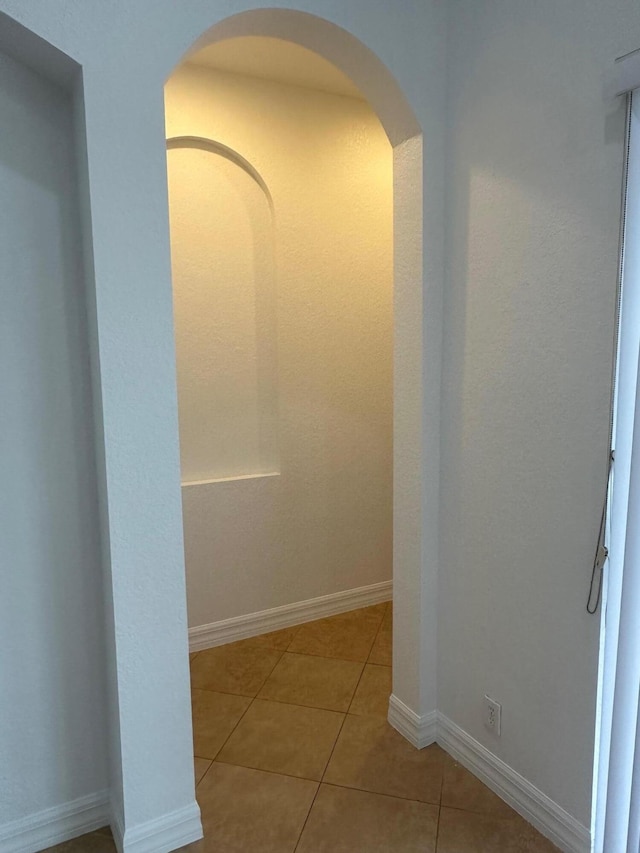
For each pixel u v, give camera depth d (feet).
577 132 5.17
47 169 5.47
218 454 9.97
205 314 9.62
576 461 5.42
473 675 6.81
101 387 5.22
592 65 5.01
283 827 6.18
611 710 5.27
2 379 5.45
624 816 5.21
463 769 6.99
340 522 11.06
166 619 5.73
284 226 9.89
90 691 6.14
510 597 6.23
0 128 5.26
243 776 6.93
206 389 9.76
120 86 5.06
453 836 6.04
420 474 6.97
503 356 6.09
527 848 5.88
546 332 5.61
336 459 10.87
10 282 5.41
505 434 6.14
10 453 5.54
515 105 5.74
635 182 4.71
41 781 6.00
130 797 5.72
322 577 10.99
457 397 6.71
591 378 5.23
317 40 6.22
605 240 5.01
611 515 5.12
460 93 6.38
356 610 11.38
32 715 5.89
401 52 6.25
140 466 5.45
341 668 9.30
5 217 5.35
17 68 5.27
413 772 6.95
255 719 8.02
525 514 5.98
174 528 5.68
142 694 5.67
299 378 10.34
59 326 5.65
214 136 9.16
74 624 5.99
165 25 5.21
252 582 10.30
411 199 6.72
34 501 5.69
